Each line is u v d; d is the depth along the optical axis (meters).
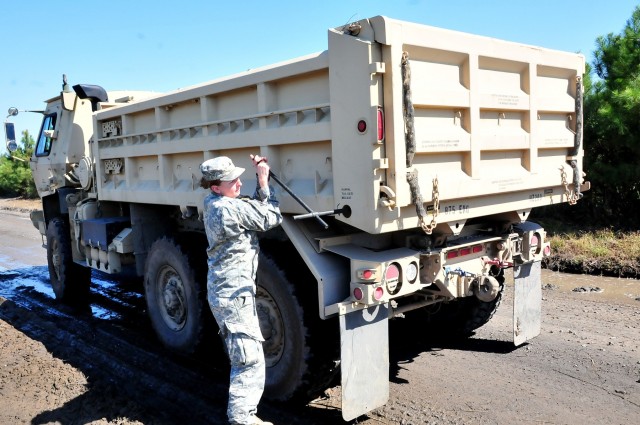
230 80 4.12
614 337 5.20
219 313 3.40
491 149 3.94
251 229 3.38
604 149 10.03
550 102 4.47
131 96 6.83
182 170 4.89
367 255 3.55
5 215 21.31
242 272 3.38
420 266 3.82
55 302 7.60
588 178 9.85
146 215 5.77
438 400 4.07
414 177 3.30
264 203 3.40
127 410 4.02
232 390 3.35
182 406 4.14
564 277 7.64
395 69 3.20
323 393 4.26
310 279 3.86
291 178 3.86
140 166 5.52
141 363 5.04
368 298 3.40
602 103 9.38
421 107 3.47
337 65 3.34
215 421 3.86
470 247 4.32
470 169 3.78
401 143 3.25
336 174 3.43
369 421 3.78
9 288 8.78
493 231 4.60
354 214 3.34
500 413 3.83
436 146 3.51
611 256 7.93
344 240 3.75
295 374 3.84
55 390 4.48
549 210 10.94
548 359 4.75
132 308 7.07
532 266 4.99
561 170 4.64
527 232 4.75
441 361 4.84
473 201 3.91
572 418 3.72
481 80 3.88
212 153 4.46
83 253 6.78
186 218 5.36
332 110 3.40
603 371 4.45
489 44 3.86
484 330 5.61
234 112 4.24
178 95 4.66
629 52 9.65
